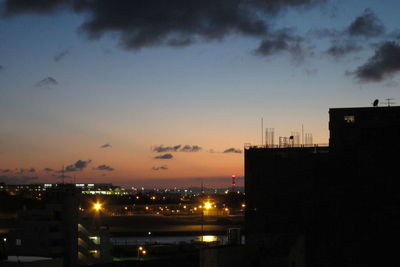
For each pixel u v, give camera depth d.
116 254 156.88
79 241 128.50
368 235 69.50
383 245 68.75
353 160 71.62
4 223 193.12
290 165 79.12
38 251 119.19
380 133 70.69
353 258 69.50
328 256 70.25
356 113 72.31
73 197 128.25
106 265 105.00
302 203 76.44
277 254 56.03
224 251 55.03
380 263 68.50
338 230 71.12
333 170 73.19
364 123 71.38
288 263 55.25
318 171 75.75
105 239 135.62
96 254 132.88
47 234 120.81
